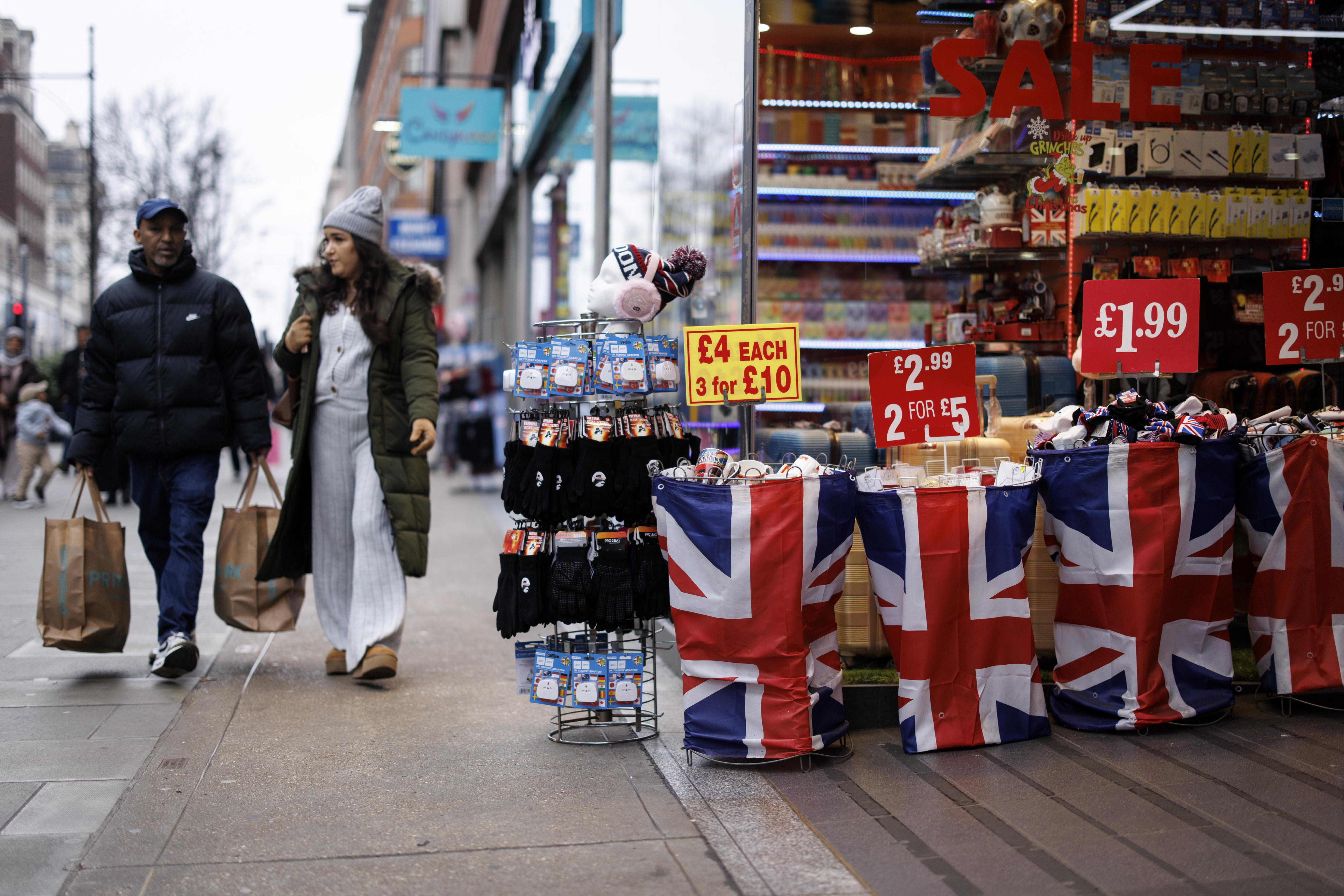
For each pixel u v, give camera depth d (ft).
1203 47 17.74
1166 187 17.74
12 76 66.74
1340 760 11.60
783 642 11.73
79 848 9.74
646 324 22.31
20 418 37.55
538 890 8.94
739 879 9.11
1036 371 16.62
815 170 22.04
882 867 9.29
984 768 11.69
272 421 17.16
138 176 89.40
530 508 12.69
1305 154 17.87
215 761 12.21
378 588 15.57
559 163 41.50
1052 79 17.58
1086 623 12.87
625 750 12.70
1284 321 14.60
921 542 12.14
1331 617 13.16
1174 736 12.51
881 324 22.18
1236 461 12.95
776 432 16.80
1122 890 8.71
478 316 83.87
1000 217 18.10
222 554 16.22
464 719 14.02
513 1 46.78
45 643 15.57
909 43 20.62
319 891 8.93
